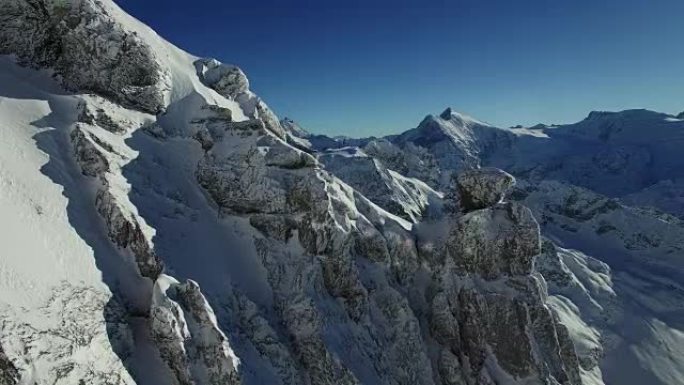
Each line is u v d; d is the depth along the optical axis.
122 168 35.91
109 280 28.67
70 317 24.88
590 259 105.94
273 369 31.03
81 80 43.31
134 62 44.66
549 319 42.78
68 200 31.39
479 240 45.59
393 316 42.09
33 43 43.69
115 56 43.97
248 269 37.44
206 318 28.11
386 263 44.81
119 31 44.75
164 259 31.78
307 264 38.44
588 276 96.19
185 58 57.12
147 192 36.28
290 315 35.22
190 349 27.05
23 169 31.27
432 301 45.72
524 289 43.91
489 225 46.00
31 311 23.66
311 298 36.16
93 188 33.38
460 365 42.16
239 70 58.78
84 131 35.94
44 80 42.81
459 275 45.84
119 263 30.20
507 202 47.72
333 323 36.50
